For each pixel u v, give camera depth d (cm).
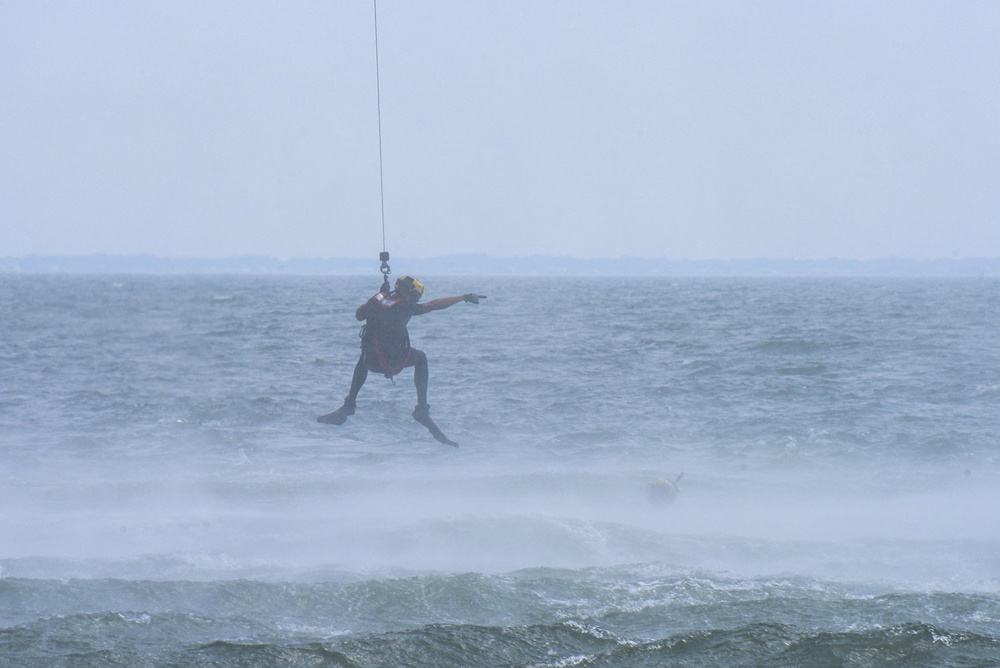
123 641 2483
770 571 3316
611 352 11650
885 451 5781
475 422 6894
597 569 3222
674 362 10450
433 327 16962
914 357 10831
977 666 2339
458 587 2956
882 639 2486
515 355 11350
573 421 6881
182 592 2922
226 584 2988
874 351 11494
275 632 2598
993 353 11281
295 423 6962
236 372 10012
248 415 7250
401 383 8956
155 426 6806
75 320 19638
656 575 3156
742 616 2723
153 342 13912
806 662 2373
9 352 12119
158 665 2323
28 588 2939
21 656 2362
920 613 2741
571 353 11550
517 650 2459
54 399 8025
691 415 7075
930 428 6462
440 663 2367
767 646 2458
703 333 14888
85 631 2555
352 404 2856
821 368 9562
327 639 2528
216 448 6041
